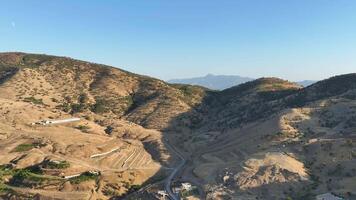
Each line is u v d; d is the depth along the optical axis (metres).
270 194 136.88
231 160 176.25
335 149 154.88
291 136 178.75
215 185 148.00
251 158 160.50
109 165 179.25
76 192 152.12
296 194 135.12
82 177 161.38
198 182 157.62
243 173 149.12
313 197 129.62
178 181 162.38
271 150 167.88
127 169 176.75
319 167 148.62
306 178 142.88
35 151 179.38
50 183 155.62
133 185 164.62
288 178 142.38
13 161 171.75
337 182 136.88
